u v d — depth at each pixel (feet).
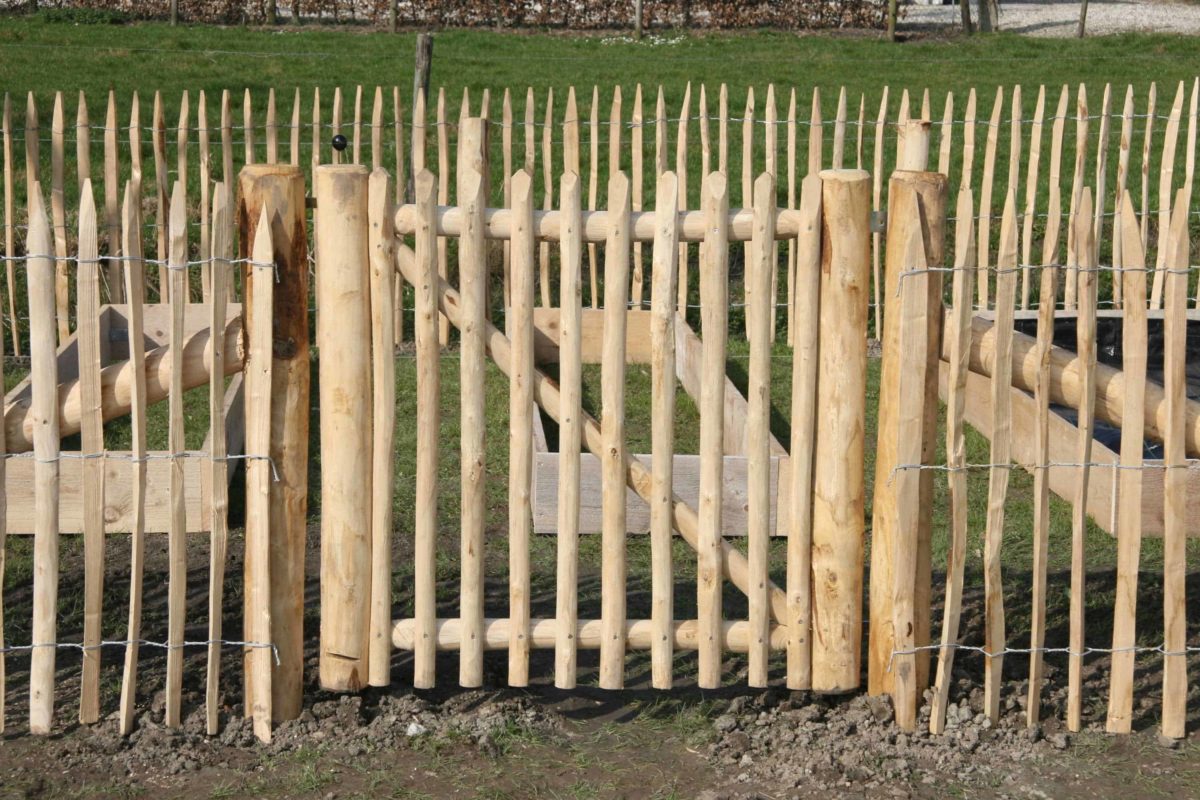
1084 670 15.93
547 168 30.27
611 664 14.57
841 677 14.60
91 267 13.35
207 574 18.70
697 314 32.48
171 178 39.70
